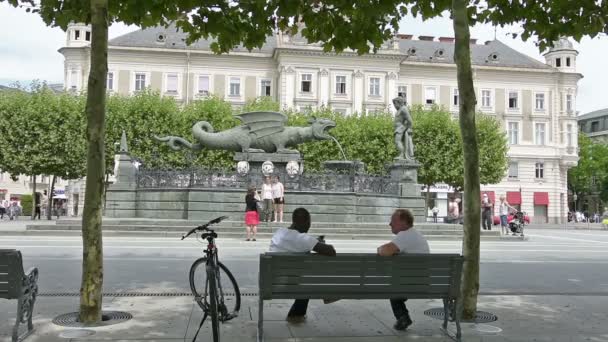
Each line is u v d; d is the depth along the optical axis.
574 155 65.12
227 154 40.66
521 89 65.19
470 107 6.77
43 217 49.91
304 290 5.39
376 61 59.91
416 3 9.74
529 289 9.21
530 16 9.90
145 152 41.06
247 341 5.50
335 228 21.30
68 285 8.80
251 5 8.91
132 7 8.08
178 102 59.56
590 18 9.52
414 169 25.02
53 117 39.38
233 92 60.72
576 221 70.50
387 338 5.72
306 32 9.90
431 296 5.62
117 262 11.81
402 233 5.94
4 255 5.27
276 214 21.70
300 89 58.72
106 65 6.29
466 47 6.80
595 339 5.81
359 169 25.52
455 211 33.81
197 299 6.46
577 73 65.56
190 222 20.75
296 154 24.27
